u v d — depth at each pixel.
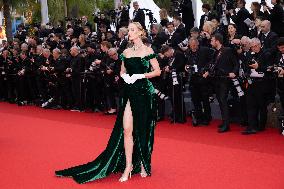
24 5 22.70
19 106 12.34
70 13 26.50
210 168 5.14
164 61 8.55
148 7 15.43
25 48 12.40
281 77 6.86
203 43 8.92
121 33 9.91
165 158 5.70
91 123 8.86
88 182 4.73
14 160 5.82
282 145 6.30
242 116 7.80
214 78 7.58
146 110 4.82
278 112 7.45
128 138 4.78
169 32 10.06
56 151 6.30
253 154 5.74
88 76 10.45
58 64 11.05
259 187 4.37
